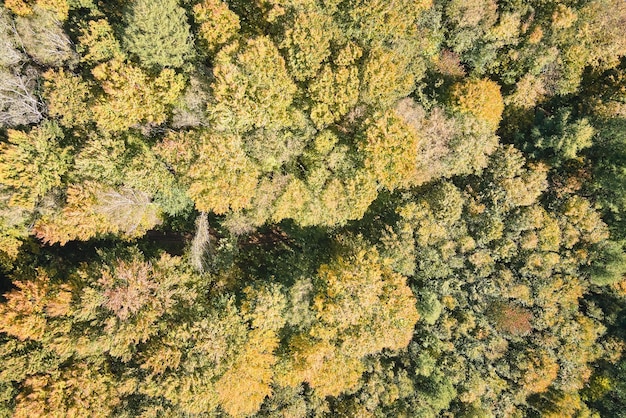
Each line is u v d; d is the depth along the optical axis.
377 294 23.83
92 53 22.61
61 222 23.11
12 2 22.39
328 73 22.48
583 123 24.52
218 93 21.89
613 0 24.77
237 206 23.56
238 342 22.78
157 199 25.47
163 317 23.41
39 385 21.42
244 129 23.45
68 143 24.25
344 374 23.97
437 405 24.91
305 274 25.02
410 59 25.31
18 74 23.41
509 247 25.34
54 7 23.23
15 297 22.00
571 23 24.61
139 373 23.11
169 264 24.20
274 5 22.80
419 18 24.72
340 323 23.31
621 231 25.09
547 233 25.00
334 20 24.33
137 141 24.22
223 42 22.84
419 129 24.75
